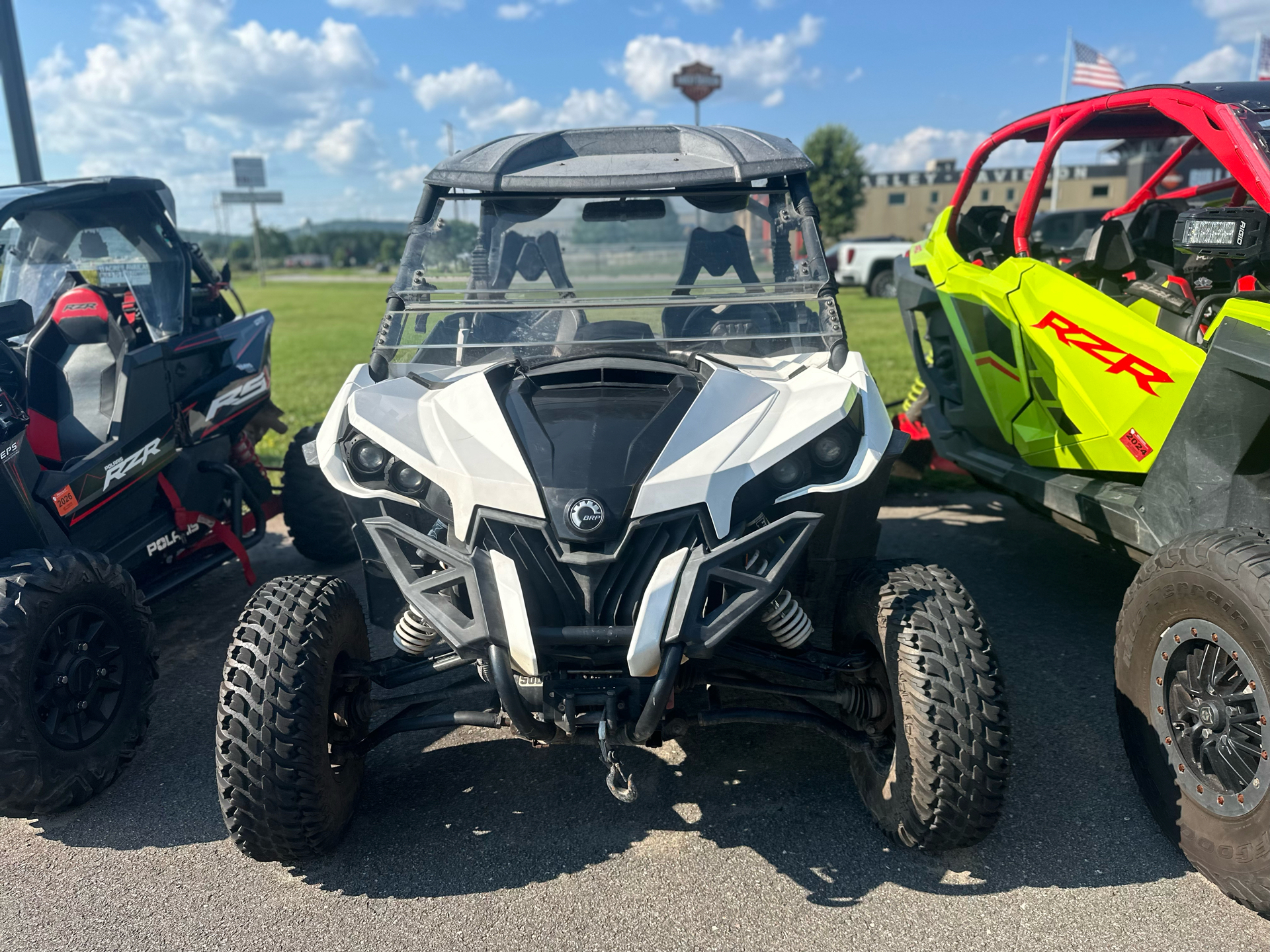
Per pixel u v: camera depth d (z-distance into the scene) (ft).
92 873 9.44
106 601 10.77
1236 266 12.33
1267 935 7.99
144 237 15.29
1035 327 13.87
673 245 12.09
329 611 9.20
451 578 8.30
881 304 78.07
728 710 9.32
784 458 8.73
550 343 10.92
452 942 8.27
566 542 8.11
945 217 17.65
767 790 10.40
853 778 10.20
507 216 11.63
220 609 16.53
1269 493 10.12
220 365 15.79
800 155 11.34
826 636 13.82
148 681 11.41
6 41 25.30
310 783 8.64
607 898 8.77
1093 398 12.68
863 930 8.24
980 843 9.26
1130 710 9.50
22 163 26.05
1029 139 16.58
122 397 13.05
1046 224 54.60
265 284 230.68
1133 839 9.39
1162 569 8.94
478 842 9.67
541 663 8.07
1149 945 7.93
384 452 9.20
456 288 11.57
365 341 67.00
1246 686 8.25
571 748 11.44
